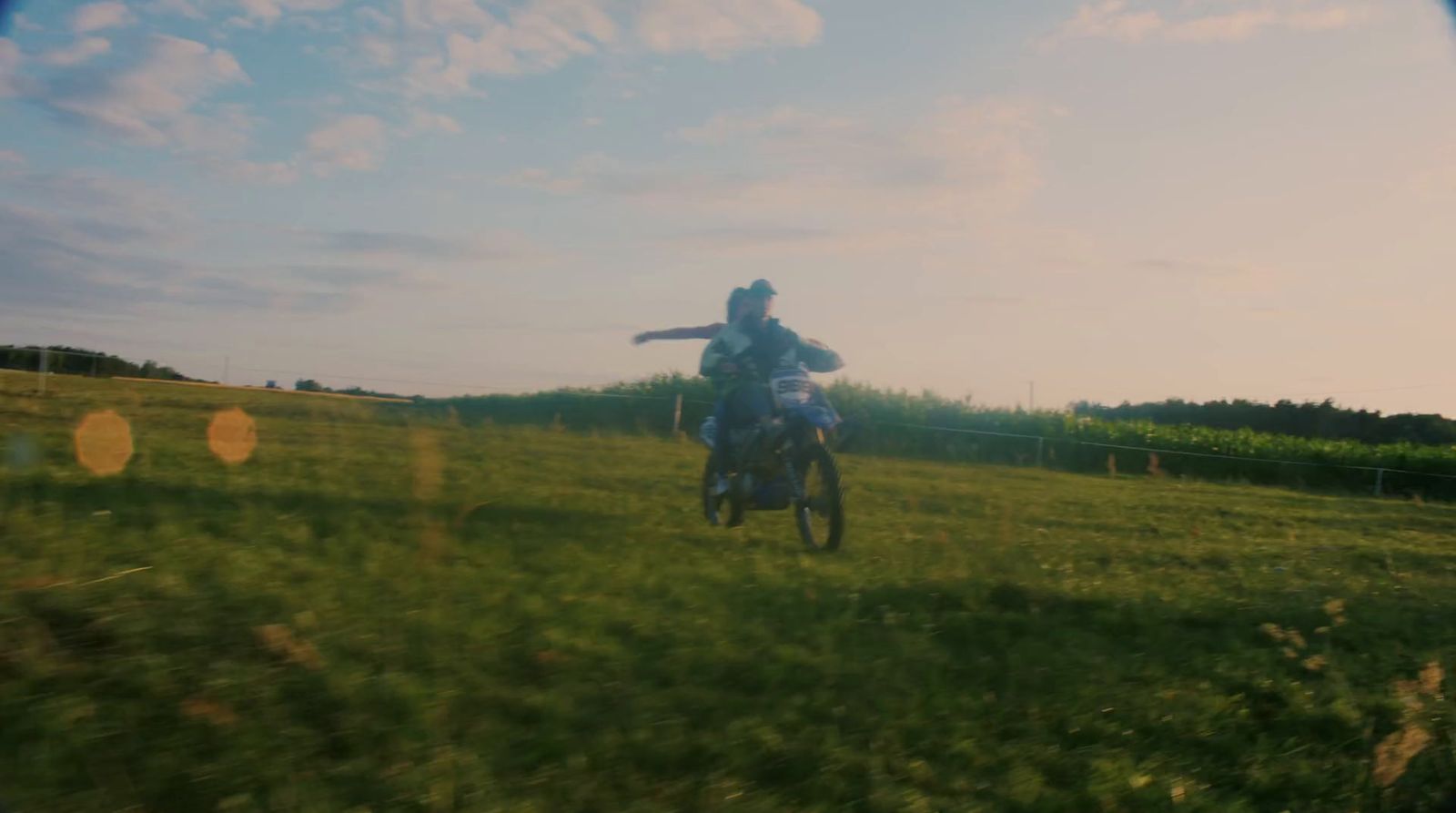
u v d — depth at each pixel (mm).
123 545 4512
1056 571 6355
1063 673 4086
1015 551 6859
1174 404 45125
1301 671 4465
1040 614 5133
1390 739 3561
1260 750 3518
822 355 7383
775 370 6941
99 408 11648
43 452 7273
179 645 3357
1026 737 3424
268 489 6551
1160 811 2984
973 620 4871
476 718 3086
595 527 6527
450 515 6281
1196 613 5414
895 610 4949
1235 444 26234
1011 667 4117
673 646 3938
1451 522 14234
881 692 3668
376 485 7289
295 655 3334
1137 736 3537
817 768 2996
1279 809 3121
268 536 5109
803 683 3680
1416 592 6922
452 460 9773
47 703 2816
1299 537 9969
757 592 5000
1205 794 3145
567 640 3842
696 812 2695
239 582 4121
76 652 3199
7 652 3078
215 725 2820
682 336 7492
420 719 2994
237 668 3195
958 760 3180
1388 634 5375
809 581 5383
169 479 6617
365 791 2586
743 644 4070
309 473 7672
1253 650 4699
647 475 10047
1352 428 42969
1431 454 26266
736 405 7000
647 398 20656
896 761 3107
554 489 8242
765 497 6793
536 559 5227
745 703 3424
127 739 2699
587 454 11695
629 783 2803
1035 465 21281
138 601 3701
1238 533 9898
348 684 3174
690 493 9008
